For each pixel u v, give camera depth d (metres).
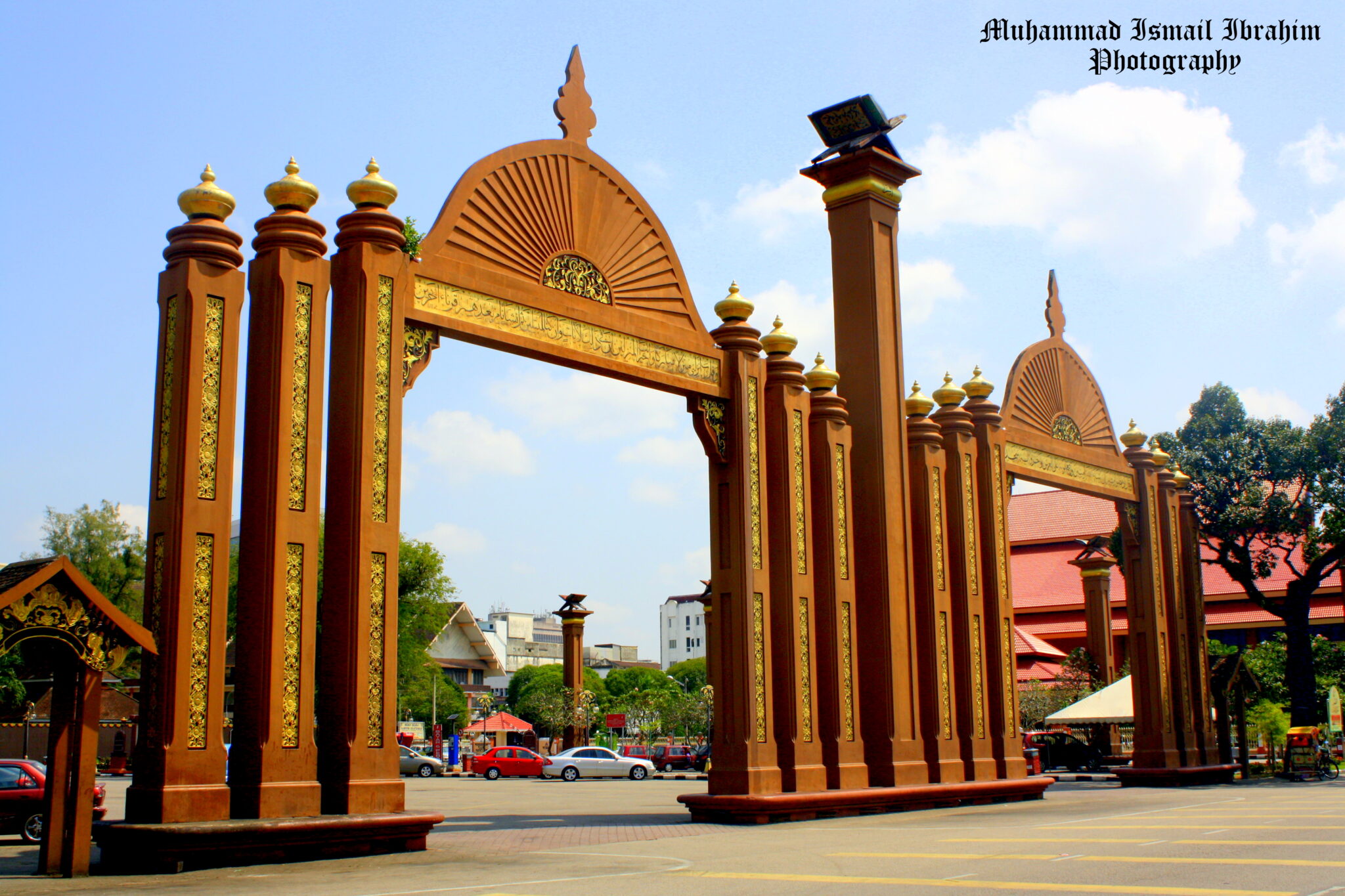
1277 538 31.28
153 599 11.70
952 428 21.77
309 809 11.92
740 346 17.86
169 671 11.39
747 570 17.17
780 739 17.39
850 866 10.09
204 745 11.53
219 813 11.43
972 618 21.08
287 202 12.93
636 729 73.88
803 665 17.72
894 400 20.02
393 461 13.22
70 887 9.49
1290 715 33.00
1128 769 26.02
